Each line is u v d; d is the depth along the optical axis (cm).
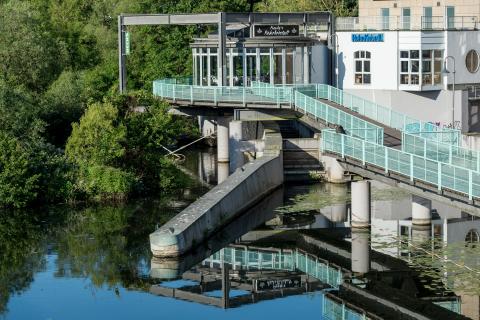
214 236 6328
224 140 8856
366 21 9444
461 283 5066
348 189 7700
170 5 11488
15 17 9981
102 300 5038
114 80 10675
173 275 5488
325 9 12262
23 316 4803
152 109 8175
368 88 9000
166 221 6569
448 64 8825
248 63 8994
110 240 6138
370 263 5559
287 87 8119
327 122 7631
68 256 5791
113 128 7550
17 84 9744
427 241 5856
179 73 10881
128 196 7369
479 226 6197
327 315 4847
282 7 12144
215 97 8519
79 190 7256
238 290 5262
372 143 5706
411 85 8744
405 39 8738
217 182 8006
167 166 8025
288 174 8044
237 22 8888
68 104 9288
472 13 9494
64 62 10875
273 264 5703
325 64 9156
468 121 9056
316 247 6012
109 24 12488
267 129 8556
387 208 6812
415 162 5412
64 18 13025
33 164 7206
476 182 5009
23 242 6122
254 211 6975
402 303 4925
